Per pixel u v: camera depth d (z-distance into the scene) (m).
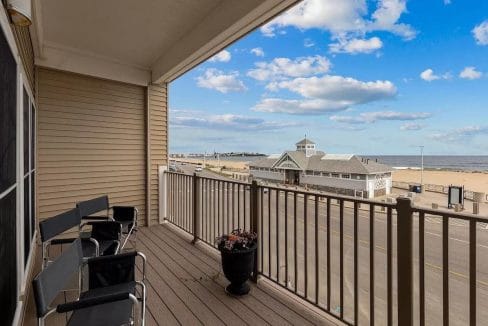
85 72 4.47
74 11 3.32
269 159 37.44
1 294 1.52
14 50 1.98
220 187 3.87
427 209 1.65
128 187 5.00
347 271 5.87
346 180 27.22
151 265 3.39
